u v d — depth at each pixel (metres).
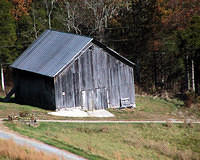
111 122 58.72
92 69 64.81
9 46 90.81
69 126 54.09
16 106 62.72
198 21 81.00
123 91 67.94
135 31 89.81
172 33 89.12
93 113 63.22
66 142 43.66
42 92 64.50
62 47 65.62
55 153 38.09
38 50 69.31
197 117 66.19
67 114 60.97
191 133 56.69
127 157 42.91
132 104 68.75
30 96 67.56
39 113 59.62
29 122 51.25
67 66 62.53
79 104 63.88
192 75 84.31
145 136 54.03
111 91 66.75
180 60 90.00
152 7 87.88
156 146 49.44
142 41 89.75
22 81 69.38
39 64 65.19
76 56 63.09
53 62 63.56
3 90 91.81
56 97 61.88
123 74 67.81
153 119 62.41
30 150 37.12
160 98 78.50
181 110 70.31
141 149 48.28
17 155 35.59
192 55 83.19
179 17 89.88
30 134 44.75
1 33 90.31
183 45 81.12
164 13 88.00
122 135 52.69
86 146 43.91
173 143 52.47
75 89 63.44
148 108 69.69
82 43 63.62
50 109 63.03
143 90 89.81
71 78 63.06
